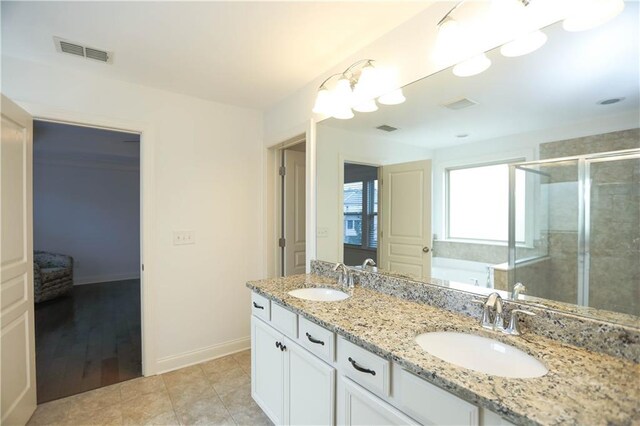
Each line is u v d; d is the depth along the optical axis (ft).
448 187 5.21
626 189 3.41
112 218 20.88
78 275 19.76
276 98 9.20
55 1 4.92
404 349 3.56
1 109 5.50
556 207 3.95
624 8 3.43
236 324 9.86
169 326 8.66
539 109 4.09
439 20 5.10
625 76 3.43
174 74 7.61
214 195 9.45
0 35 5.88
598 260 3.60
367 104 6.49
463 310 4.79
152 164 8.38
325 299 6.61
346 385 4.26
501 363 3.80
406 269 5.92
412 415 3.39
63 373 8.40
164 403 7.08
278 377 5.89
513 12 4.09
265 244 10.30
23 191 6.29
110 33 5.87
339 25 5.69
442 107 5.21
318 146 7.88
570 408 2.46
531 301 4.16
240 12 5.27
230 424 6.39
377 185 6.45
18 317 6.03
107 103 7.75
